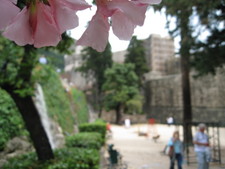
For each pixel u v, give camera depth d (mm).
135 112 31188
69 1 659
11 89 5305
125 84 31094
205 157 6516
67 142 10789
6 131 7363
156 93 34844
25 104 5559
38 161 5617
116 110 32688
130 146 15500
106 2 656
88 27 669
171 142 7656
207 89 27594
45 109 11734
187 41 9586
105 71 31609
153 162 10289
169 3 8078
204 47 9781
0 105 7605
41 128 5770
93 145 10117
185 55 10500
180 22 9016
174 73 36594
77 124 18766
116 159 8391
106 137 18938
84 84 39844
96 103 34375
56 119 13039
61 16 678
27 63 5023
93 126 16047
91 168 5641
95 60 33406
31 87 5406
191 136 14242
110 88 30750
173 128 26016
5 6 586
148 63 38562
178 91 31688
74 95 23828
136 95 30938
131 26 699
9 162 5621
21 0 688
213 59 9898
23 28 667
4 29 611
